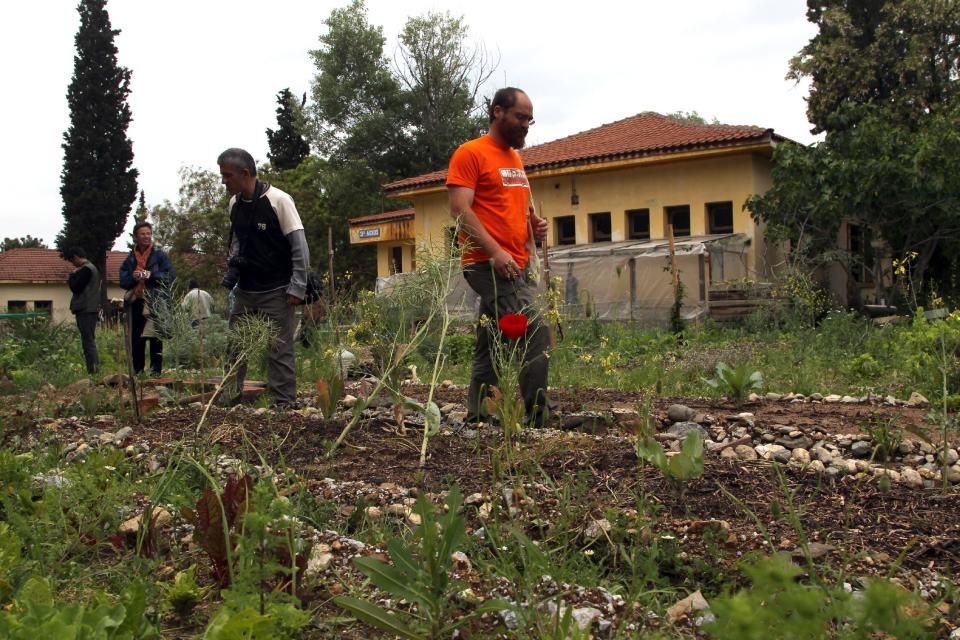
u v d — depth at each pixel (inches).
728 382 238.2
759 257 806.5
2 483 107.9
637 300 780.6
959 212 667.4
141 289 336.8
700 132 873.5
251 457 151.3
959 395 212.7
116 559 90.4
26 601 64.9
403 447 155.6
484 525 99.4
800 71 1019.9
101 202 1584.6
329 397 180.9
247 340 196.7
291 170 1657.2
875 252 716.7
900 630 36.1
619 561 93.7
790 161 721.0
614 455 141.2
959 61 974.4
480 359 184.1
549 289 173.3
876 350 367.6
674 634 72.1
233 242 222.1
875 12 1004.6
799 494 121.4
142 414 204.5
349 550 93.4
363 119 1533.0
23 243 3243.1
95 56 1596.9
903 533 104.3
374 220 1157.7
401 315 177.5
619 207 874.8
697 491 121.0
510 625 73.3
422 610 72.8
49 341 471.8
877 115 737.0
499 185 179.9
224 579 79.6
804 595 35.1
